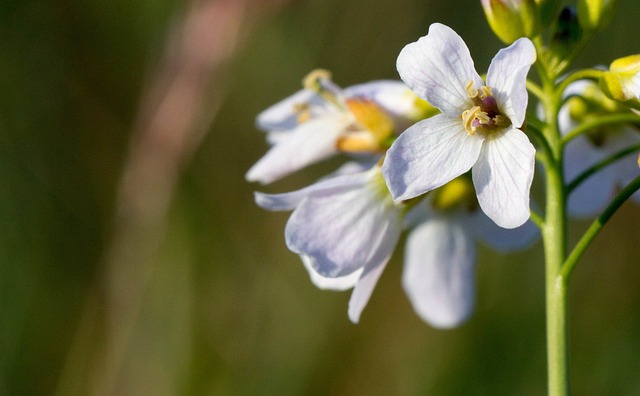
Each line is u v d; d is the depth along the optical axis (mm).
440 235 220
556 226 195
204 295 305
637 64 192
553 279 194
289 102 214
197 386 294
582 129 195
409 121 203
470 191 217
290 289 309
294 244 193
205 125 283
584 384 299
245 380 298
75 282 311
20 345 296
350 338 300
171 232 305
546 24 197
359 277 194
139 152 281
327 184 195
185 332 296
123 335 285
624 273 304
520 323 288
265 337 305
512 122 184
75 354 296
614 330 300
